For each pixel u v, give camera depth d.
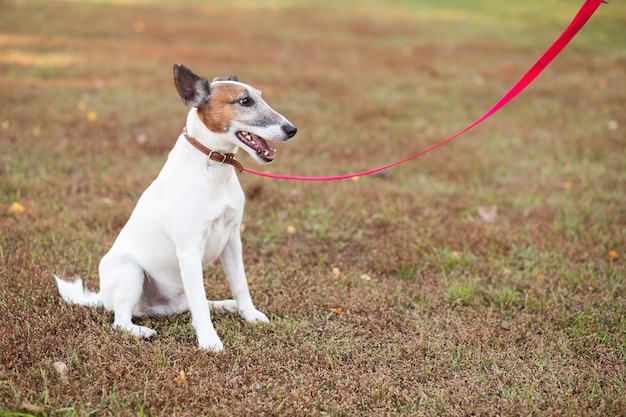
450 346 3.85
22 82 9.22
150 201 3.83
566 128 8.50
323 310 4.28
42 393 3.21
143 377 3.41
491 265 4.93
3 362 3.49
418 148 7.66
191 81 3.52
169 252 3.84
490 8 19.95
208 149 3.63
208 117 3.57
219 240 3.80
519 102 9.70
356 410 3.23
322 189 6.38
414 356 3.75
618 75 11.36
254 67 11.05
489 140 8.05
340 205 6.02
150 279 3.96
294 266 4.86
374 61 12.22
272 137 3.53
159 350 3.62
